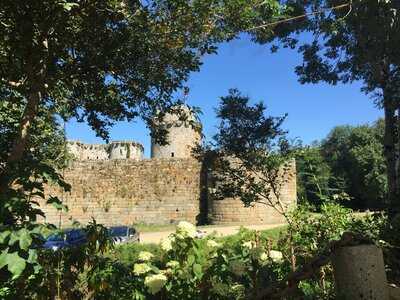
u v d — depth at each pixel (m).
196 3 5.45
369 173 49.53
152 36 5.66
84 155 55.97
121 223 40.47
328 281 4.48
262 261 4.15
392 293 4.07
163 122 7.18
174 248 3.60
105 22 5.16
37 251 2.90
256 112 10.77
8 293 3.02
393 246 6.23
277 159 10.60
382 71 13.15
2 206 2.89
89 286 3.33
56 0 4.27
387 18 11.09
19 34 4.77
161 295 3.52
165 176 40.72
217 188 11.59
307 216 6.60
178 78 6.36
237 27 5.72
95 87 6.06
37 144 7.39
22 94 5.90
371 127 56.03
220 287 3.55
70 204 40.47
